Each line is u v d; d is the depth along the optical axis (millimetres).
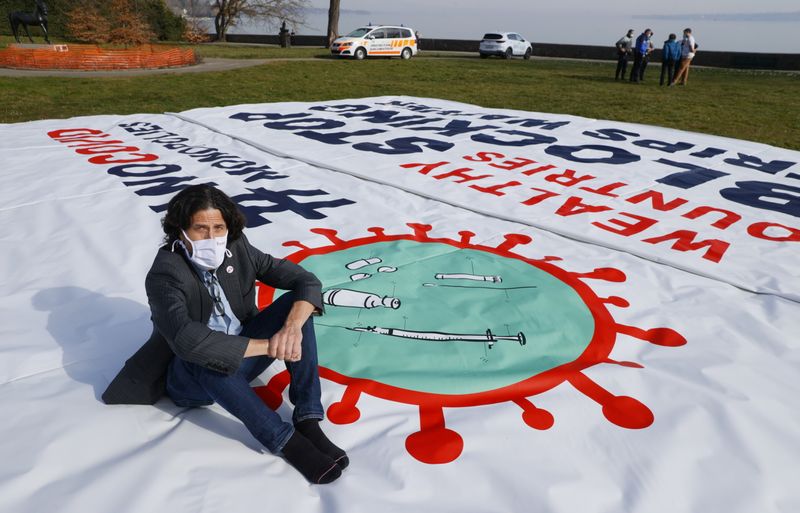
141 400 2445
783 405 2680
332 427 2432
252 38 43562
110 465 2109
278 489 2080
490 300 3551
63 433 2258
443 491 2123
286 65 20969
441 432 2412
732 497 2146
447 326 3219
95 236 4348
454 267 4008
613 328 3314
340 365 2844
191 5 41031
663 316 3484
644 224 5008
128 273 3805
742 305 3666
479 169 6457
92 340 3020
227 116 9086
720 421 2545
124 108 11328
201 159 6559
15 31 23953
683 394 2713
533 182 6062
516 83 17469
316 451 2162
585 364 2943
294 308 2309
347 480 2154
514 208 5270
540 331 3223
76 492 1974
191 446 2230
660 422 2525
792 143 9680
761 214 5340
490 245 4449
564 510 2055
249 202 5191
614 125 9078
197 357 2084
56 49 22062
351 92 14469
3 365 2738
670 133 8594
